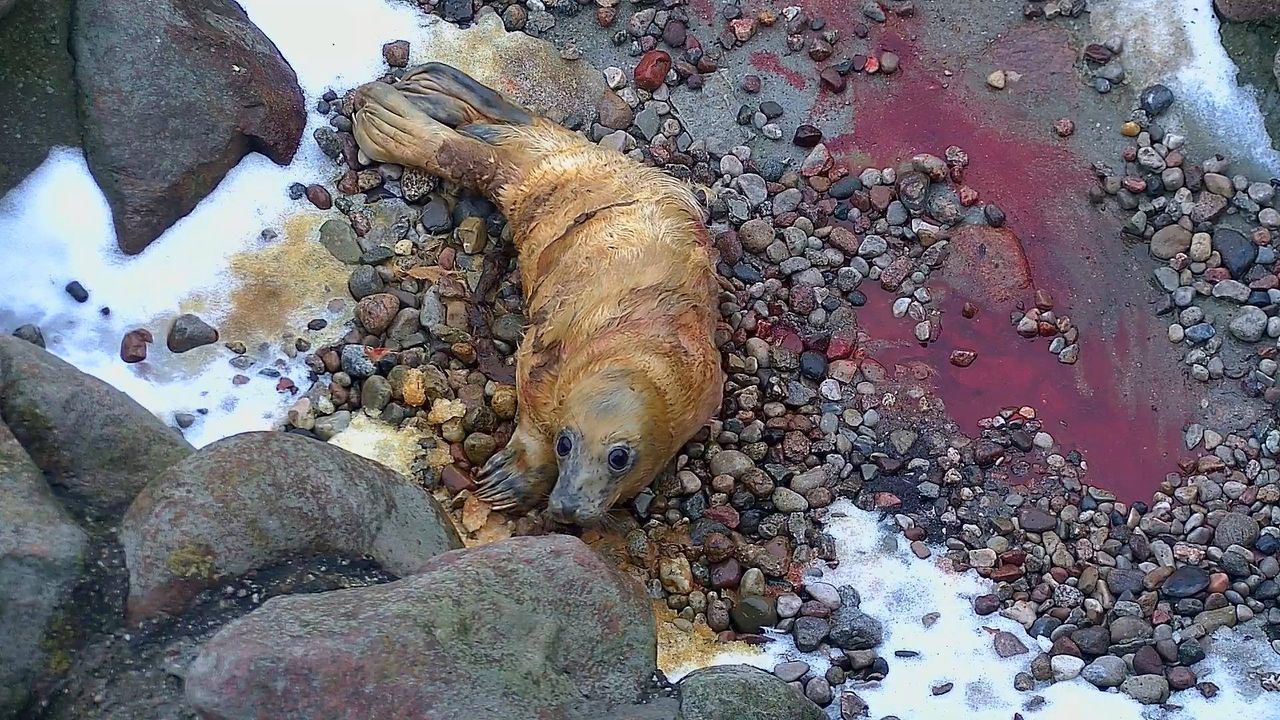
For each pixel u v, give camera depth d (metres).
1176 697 2.39
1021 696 2.38
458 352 2.59
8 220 2.51
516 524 2.47
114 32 2.57
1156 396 2.71
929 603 2.47
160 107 2.58
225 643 1.75
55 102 2.56
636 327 2.42
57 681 1.86
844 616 2.44
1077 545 2.55
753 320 2.71
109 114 2.55
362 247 2.69
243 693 1.73
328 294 2.63
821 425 2.63
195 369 2.52
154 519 1.92
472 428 2.53
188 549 1.92
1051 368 2.73
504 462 2.48
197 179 2.62
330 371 2.56
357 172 2.76
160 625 1.90
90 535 1.92
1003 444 2.64
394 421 2.53
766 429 2.61
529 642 1.85
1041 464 2.63
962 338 2.75
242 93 2.65
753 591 2.45
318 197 2.70
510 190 2.70
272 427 2.50
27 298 2.49
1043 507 2.59
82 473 2.00
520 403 2.50
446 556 1.92
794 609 2.44
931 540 2.54
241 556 1.94
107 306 2.53
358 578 1.98
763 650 2.41
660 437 2.37
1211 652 2.43
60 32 2.58
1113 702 2.37
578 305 2.49
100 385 2.04
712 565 2.48
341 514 1.99
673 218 2.59
